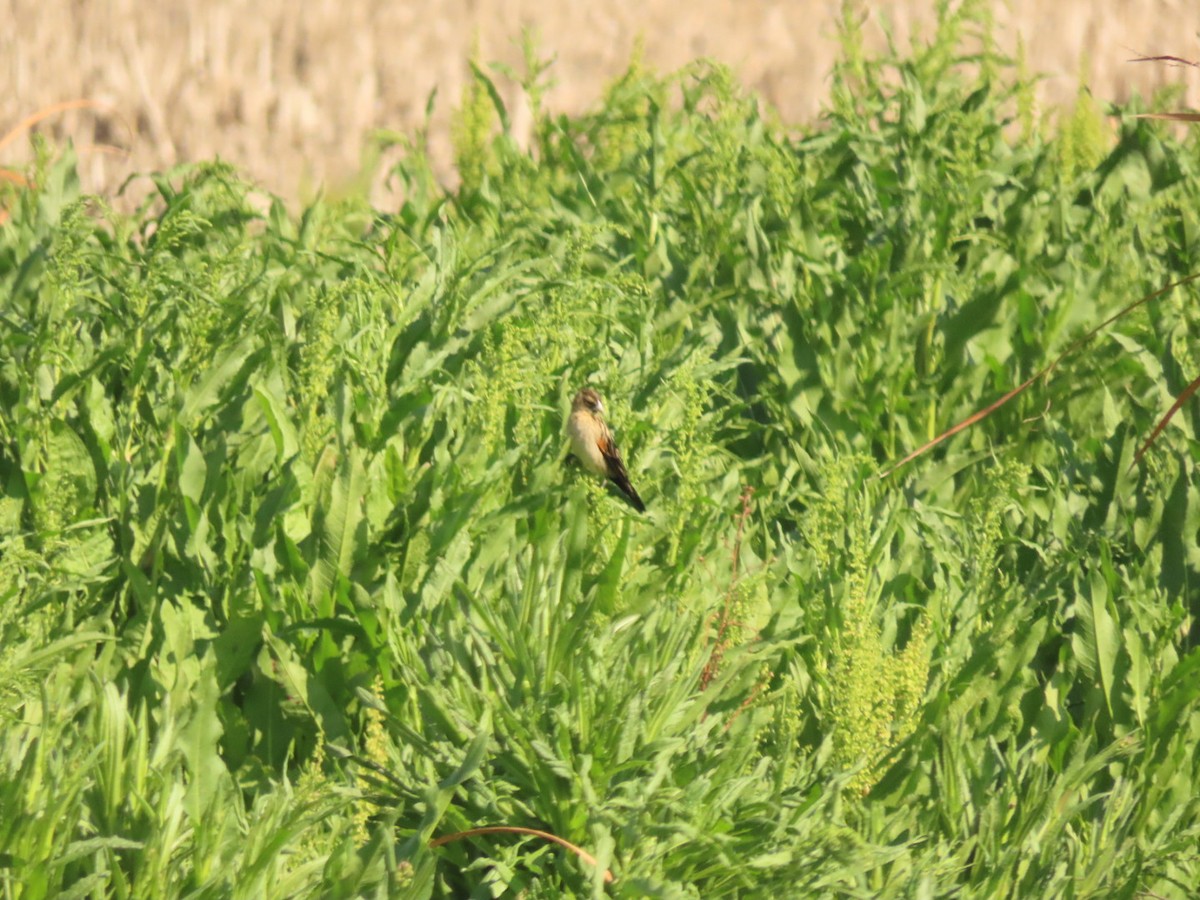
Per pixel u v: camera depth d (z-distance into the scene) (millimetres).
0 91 45438
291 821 14445
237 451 20391
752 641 18359
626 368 24203
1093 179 33531
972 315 26031
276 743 17375
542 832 15336
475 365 21609
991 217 31484
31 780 14508
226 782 15500
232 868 14297
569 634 16156
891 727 18016
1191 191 32844
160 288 23641
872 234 29438
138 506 19016
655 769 15359
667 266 28344
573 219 29734
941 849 16516
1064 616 21250
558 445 21641
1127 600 20266
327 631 17516
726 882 15531
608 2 60719
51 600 17469
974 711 19109
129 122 44969
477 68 34750
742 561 21250
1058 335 26109
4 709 16016
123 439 20688
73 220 21938
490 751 15773
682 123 35406
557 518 20609
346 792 15305
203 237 28078
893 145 31906
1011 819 17344
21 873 13703
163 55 49750
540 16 58312
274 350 22266
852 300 26625
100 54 48719
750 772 16875
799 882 15039
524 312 24875
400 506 19359
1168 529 22031
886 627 19375
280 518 18516
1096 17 60531
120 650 18000
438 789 14836
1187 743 18891
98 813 14938
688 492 20734
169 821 14531
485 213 31297
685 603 19469
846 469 21062
